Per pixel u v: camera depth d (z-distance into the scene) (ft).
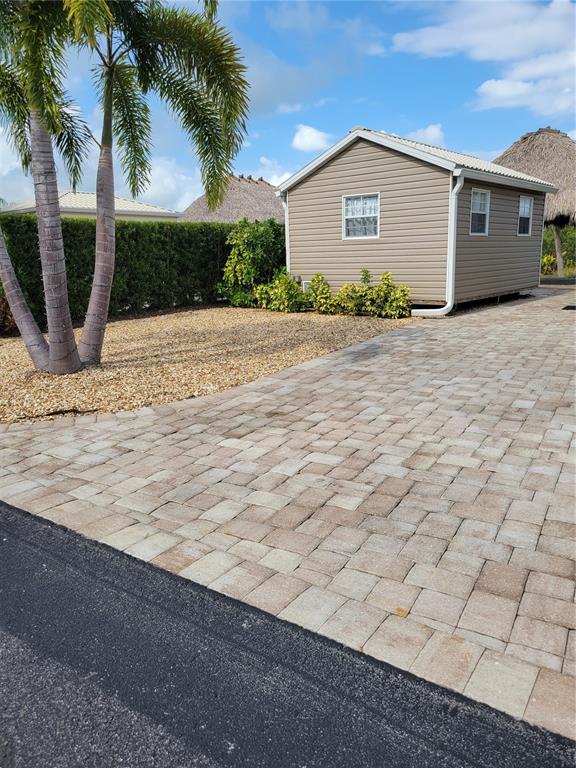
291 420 16.61
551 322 33.68
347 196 41.55
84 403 18.43
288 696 6.52
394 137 42.50
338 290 43.60
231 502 11.37
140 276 43.75
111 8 20.99
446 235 37.27
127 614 8.07
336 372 22.66
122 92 26.21
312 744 5.87
